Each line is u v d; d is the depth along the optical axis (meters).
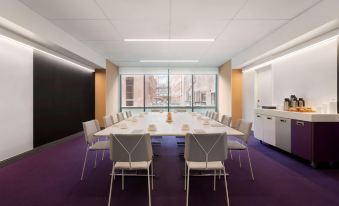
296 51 4.10
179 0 2.90
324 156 3.20
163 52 5.99
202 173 3.01
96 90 7.06
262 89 5.95
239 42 4.97
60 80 5.20
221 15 3.40
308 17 3.20
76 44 4.74
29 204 2.14
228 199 2.09
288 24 3.70
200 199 2.27
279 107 4.55
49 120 4.72
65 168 3.26
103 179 2.83
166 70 8.49
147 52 5.99
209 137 1.97
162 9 3.17
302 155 3.45
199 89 8.82
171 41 4.89
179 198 2.29
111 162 3.58
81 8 3.14
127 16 3.43
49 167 3.30
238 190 2.48
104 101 7.05
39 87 4.36
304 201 2.21
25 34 3.34
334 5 2.71
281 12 3.30
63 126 5.34
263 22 3.71
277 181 2.75
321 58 3.66
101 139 4.71
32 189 2.50
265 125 4.73
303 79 4.15
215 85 8.78
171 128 2.95
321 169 3.20
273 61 5.17
